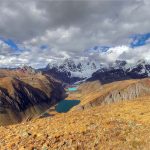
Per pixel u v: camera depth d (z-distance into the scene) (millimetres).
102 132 25047
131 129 26562
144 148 22906
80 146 22000
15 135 24469
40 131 25031
